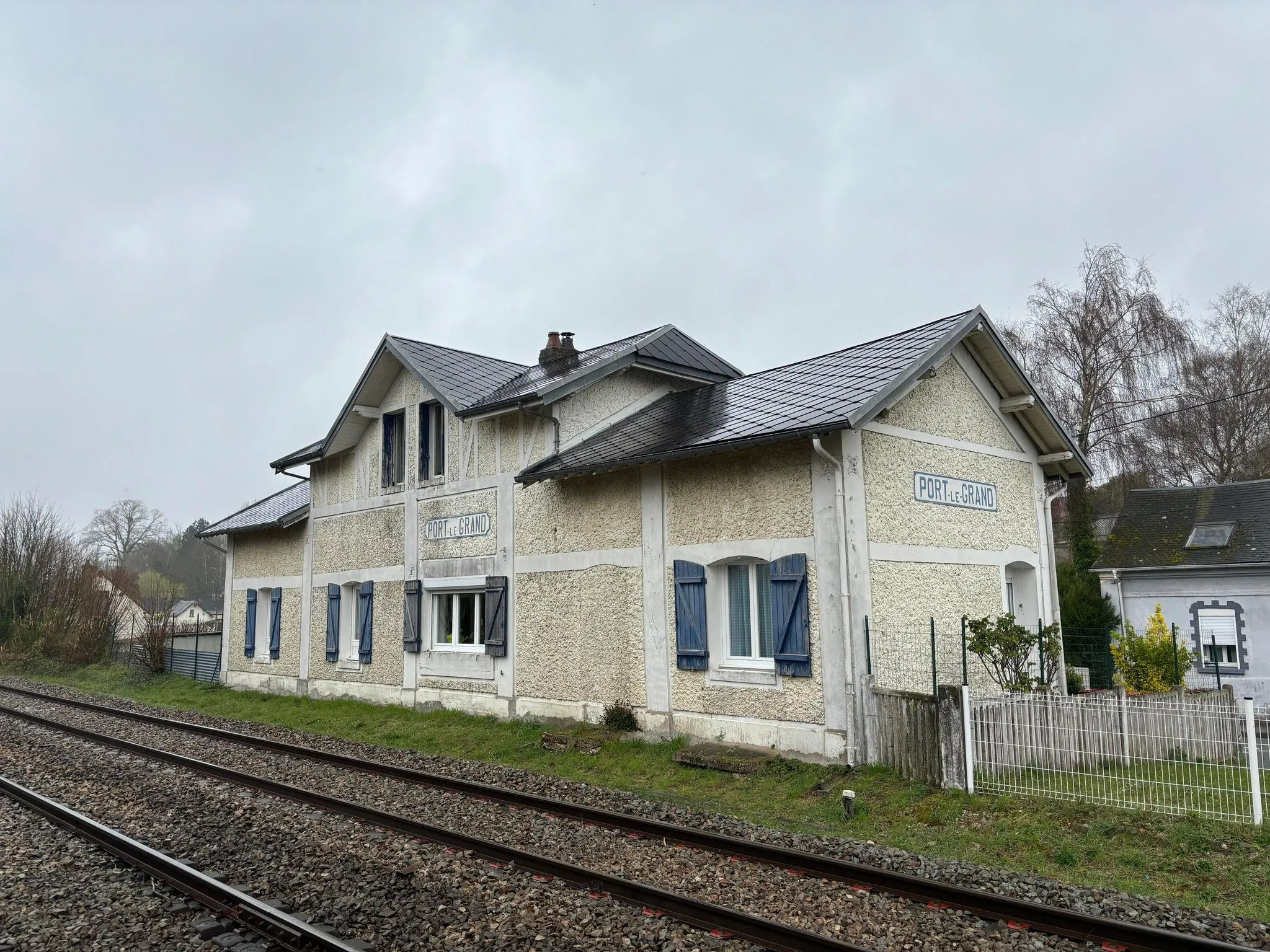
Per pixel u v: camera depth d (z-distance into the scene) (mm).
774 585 11297
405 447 17953
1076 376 27781
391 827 8273
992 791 8867
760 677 11398
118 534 71125
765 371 15266
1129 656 16828
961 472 13180
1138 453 27219
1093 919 5539
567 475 13289
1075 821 7918
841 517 10703
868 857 7238
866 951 5102
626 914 5953
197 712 18516
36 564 35344
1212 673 23016
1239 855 6996
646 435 13602
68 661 30672
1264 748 11656
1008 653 11125
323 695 19391
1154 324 26516
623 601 13172
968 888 6184
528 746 12984
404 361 16922
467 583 16000
